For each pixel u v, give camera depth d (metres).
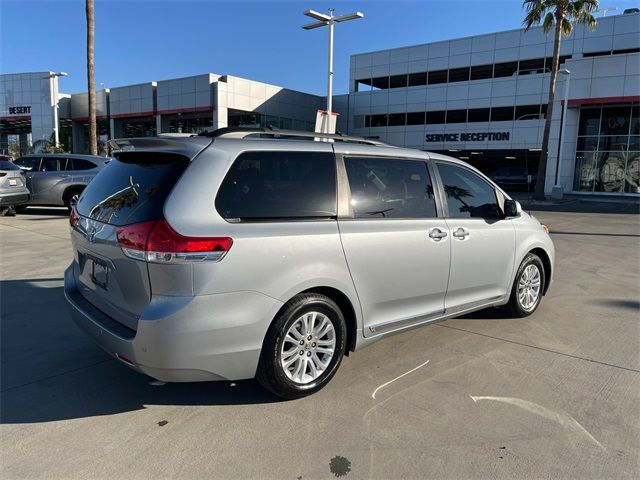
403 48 42.50
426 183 4.43
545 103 35.53
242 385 3.86
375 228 3.88
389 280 3.98
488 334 5.09
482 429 3.26
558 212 21.52
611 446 3.09
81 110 46.91
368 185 3.98
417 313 4.29
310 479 2.74
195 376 3.14
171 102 39.12
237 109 37.69
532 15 27.17
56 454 2.93
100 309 3.56
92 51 21.50
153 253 2.99
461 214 4.68
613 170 32.00
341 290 3.66
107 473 2.76
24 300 5.97
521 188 36.00
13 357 4.32
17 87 48.06
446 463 2.89
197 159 3.26
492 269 4.96
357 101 44.59
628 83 29.66
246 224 3.24
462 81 39.59
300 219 3.51
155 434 3.16
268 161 3.52
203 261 3.02
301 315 3.48
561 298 6.63
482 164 42.06
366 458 2.93
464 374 4.11
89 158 14.55
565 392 3.81
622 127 31.47
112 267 3.33
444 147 40.38
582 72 31.00
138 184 3.40
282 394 3.51
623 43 33.47
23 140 55.62
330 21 22.78
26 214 14.83
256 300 3.22
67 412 3.42
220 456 2.94
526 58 36.91
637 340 4.99
